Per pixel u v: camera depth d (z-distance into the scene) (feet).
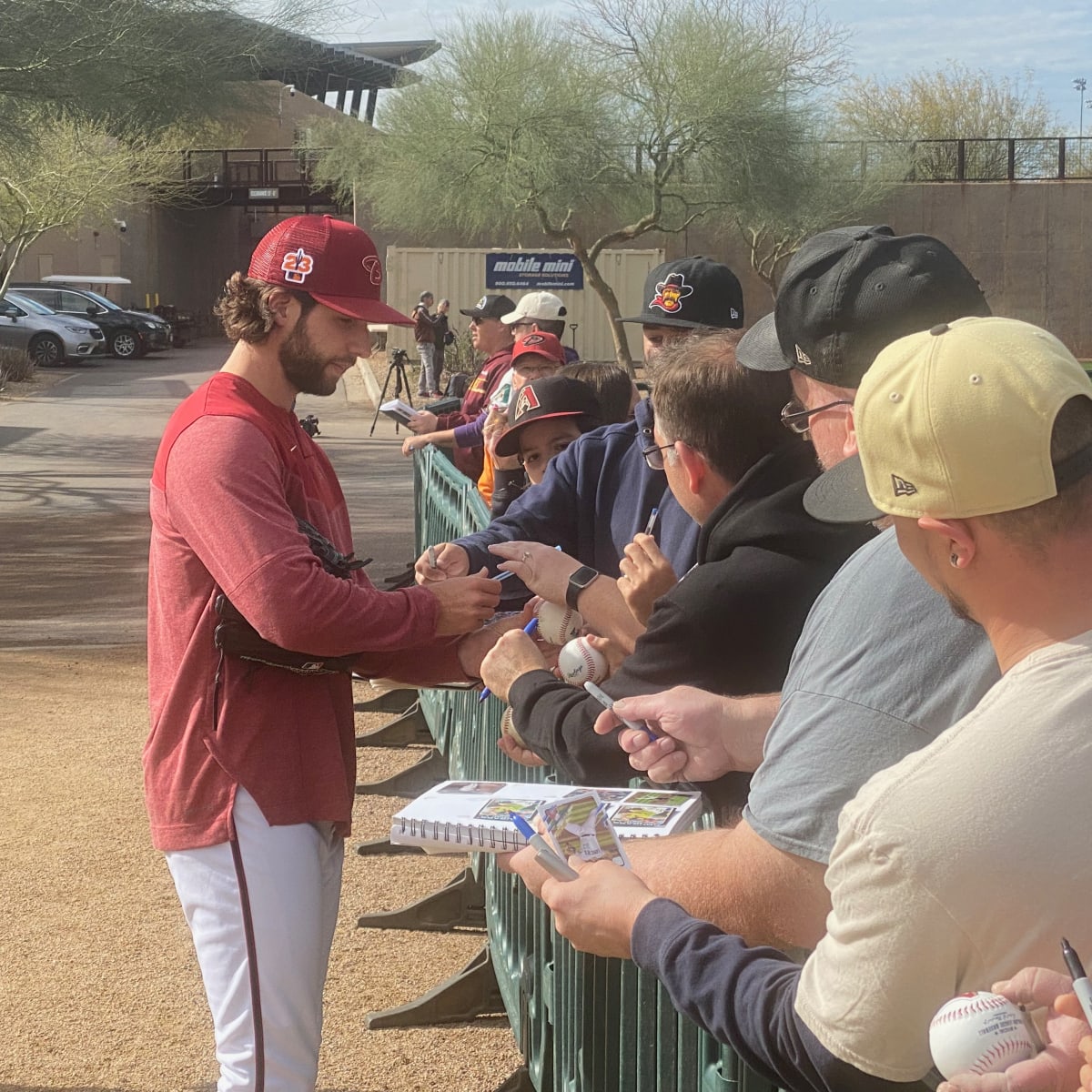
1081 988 3.87
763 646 7.11
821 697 5.25
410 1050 12.06
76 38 41.98
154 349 131.85
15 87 43.16
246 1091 8.27
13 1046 11.93
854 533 7.14
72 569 36.01
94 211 110.83
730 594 7.08
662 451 8.16
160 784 8.41
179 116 47.01
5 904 14.88
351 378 100.32
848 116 129.29
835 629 5.34
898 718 5.05
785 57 89.20
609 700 7.20
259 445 8.28
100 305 130.41
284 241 8.48
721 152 90.38
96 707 22.72
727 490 7.80
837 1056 4.39
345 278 8.49
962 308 6.47
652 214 92.22
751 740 6.71
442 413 25.67
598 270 98.12
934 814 4.09
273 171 179.73
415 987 13.30
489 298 25.63
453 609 8.63
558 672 8.90
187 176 162.81
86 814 17.60
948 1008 4.07
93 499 48.60
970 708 5.01
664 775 6.79
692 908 5.53
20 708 22.65
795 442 7.57
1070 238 124.67
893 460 4.45
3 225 103.81
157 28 43.98
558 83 88.33
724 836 5.62
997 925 4.07
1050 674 4.20
